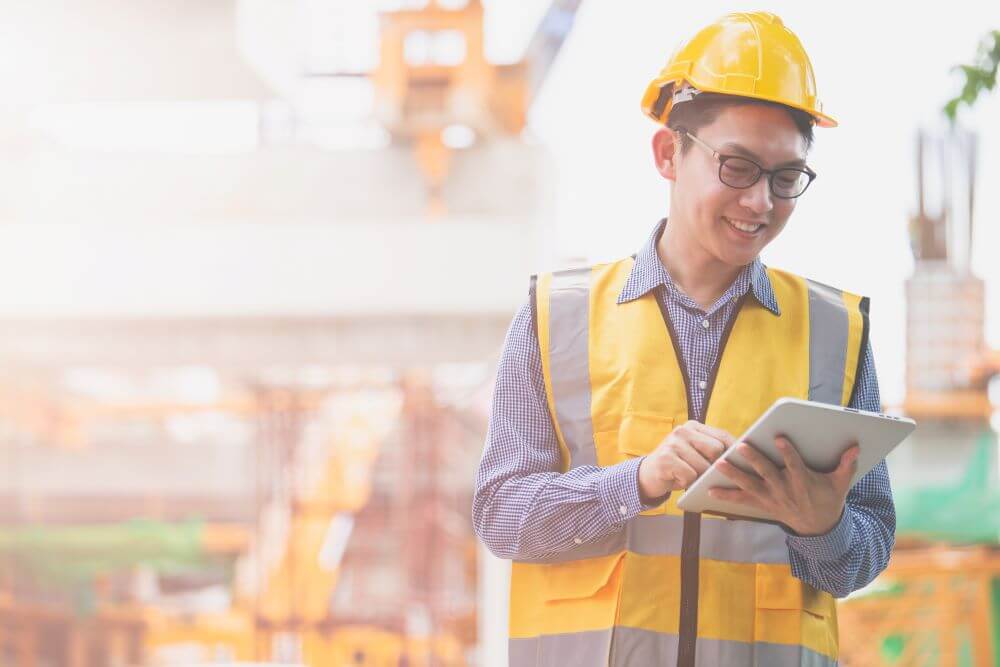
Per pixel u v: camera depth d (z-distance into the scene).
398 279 13.95
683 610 1.82
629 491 1.75
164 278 14.23
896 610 11.18
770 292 1.93
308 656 22.20
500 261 13.95
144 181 14.54
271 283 14.08
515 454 1.93
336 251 14.09
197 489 23.67
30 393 21.42
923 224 10.11
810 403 1.52
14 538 22.88
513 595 1.93
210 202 14.59
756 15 1.86
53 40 12.77
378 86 14.48
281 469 22.75
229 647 22.58
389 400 23.09
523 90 15.21
